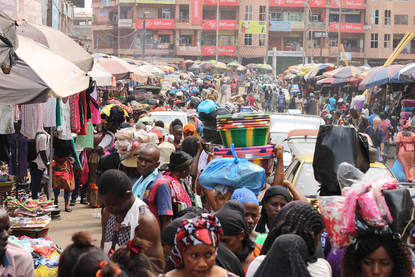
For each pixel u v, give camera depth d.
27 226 7.61
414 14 97.62
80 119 11.20
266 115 6.25
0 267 4.56
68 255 3.08
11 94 7.20
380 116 22.83
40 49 8.09
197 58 97.25
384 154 21.05
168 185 5.69
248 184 5.60
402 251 3.72
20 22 10.42
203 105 7.96
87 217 11.12
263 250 4.00
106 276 2.80
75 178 12.29
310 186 8.81
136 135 7.27
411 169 15.66
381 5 96.81
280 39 98.81
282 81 70.94
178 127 10.71
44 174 11.23
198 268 3.50
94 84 12.78
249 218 4.93
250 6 95.81
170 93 31.78
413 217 3.98
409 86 27.28
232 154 6.18
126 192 4.53
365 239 3.74
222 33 97.19
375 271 3.71
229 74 83.25
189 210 5.13
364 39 98.00
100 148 11.31
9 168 10.02
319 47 97.38
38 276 5.86
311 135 10.96
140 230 4.46
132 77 23.02
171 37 95.50
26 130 10.02
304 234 3.79
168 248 4.44
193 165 7.79
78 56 10.70
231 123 6.25
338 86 40.47
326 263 3.84
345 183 4.55
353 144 6.05
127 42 95.50
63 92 7.46
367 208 3.75
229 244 4.45
